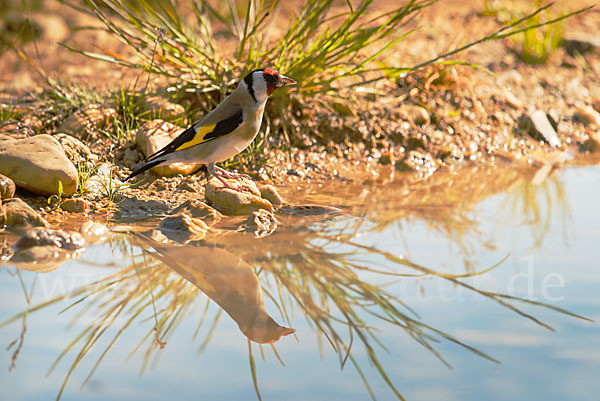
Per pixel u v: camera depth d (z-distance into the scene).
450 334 5.65
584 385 4.82
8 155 9.27
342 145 12.31
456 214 9.23
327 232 8.40
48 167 9.20
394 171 11.75
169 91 11.91
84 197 9.62
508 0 17.61
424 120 12.96
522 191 10.46
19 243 7.55
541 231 8.44
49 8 15.95
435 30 16.03
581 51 16.11
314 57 11.99
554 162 12.36
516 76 14.87
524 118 13.52
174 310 6.14
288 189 10.61
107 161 10.73
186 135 9.53
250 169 11.31
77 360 5.20
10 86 12.94
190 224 8.47
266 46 12.95
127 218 9.03
